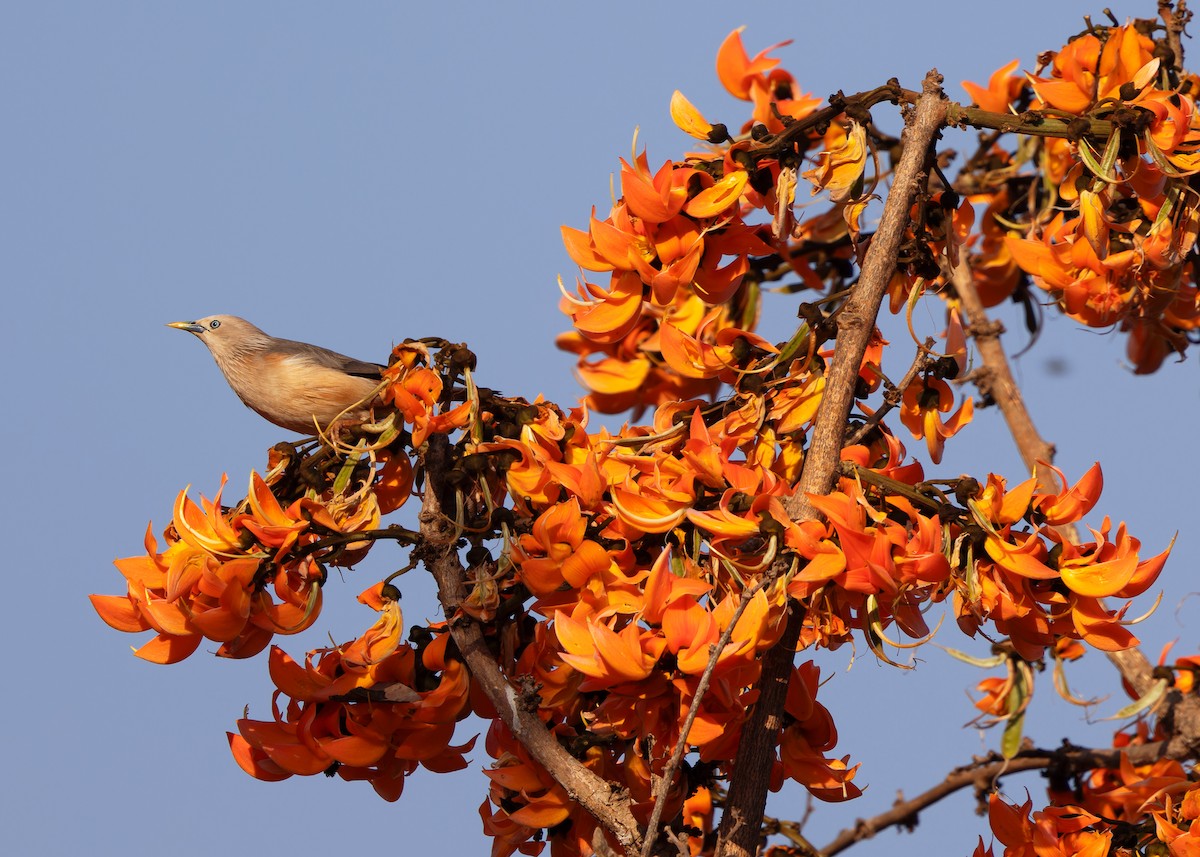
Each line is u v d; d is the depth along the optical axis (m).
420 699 7.48
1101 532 7.17
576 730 7.72
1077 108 8.09
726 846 7.10
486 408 7.96
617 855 6.90
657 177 7.69
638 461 7.67
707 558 7.20
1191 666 10.36
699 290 8.23
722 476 7.08
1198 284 10.66
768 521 6.80
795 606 7.27
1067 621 7.24
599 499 7.43
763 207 8.23
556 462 7.64
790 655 7.32
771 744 7.23
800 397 7.84
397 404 7.86
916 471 7.68
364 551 7.95
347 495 7.89
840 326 7.66
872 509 6.88
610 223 8.09
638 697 6.65
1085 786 10.25
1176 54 10.43
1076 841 8.17
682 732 6.27
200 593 7.29
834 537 6.83
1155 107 8.01
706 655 6.46
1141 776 9.69
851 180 7.96
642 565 7.52
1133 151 8.13
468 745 7.80
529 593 7.58
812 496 6.73
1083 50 9.75
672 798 7.58
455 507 7.90
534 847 7.84
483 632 7.63
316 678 7.50
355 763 7.48
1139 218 9.16
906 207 7.91
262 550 7.38
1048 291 9.55
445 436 7.94
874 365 8.23
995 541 7.01
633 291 8.12
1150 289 9.80
